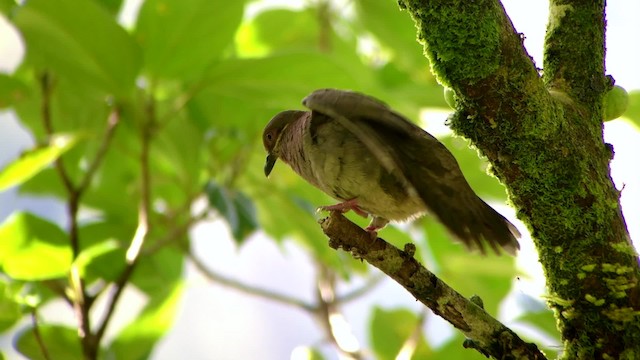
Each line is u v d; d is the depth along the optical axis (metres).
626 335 7.23
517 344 7.25
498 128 7.22
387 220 7.49
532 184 7.23
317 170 7.45
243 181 7.83
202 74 7.74
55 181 7.86
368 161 7.41
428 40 7.21
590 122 7.27
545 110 7.21
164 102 7.78
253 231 7.64
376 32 7.90
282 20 7.93
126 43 7.66
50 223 7.60
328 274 7.86
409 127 7.28
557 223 7.23
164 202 7.88
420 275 7.27
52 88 7.75
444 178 7.30
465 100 7.23
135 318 7.67
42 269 7.60
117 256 7.71
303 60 7.65
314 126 7.43
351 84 7.68
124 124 7.79
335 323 7.82
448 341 7.63
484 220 7.30
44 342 7.60
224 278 7.82
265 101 7.75
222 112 7.79
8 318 7.54
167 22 7.70
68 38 7.65
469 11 7.20
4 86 7.75
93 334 7.64
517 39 7.21
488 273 7.68
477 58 7.20
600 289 7.23
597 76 7.28
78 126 7.86
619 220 7.24
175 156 7.79
